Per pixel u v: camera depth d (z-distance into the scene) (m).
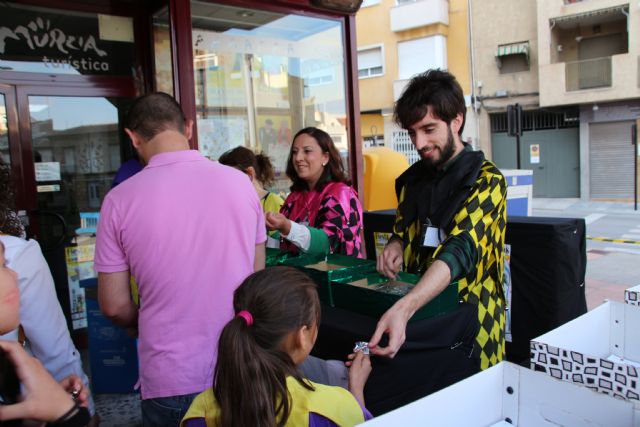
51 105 3.99
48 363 1.70
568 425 1.05
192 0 3.89
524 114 19.62
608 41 18.42
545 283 2.55
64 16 3.92
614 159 18.09
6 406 1.01
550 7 17.92
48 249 3.99
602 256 8.10
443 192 1.78
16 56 3.83
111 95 4.14
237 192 1.64
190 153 1.66
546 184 19.58
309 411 1.14
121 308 1.62
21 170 3.88
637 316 1.42
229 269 1.58
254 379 1.11
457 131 1.79
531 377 1.10
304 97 4.68
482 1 19.23
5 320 1.18
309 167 2.60
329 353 1.73
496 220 1.70
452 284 1.63
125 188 1.58
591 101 17.61
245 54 4.30
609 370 1.11
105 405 3.15
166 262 1.53
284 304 1.17
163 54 3.98
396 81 20.44
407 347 1.50
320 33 4.63
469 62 19.75
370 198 5.79
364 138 21.53
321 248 2.29
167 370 1.53
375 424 0.97
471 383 1.10
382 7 20.42
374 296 1.69
